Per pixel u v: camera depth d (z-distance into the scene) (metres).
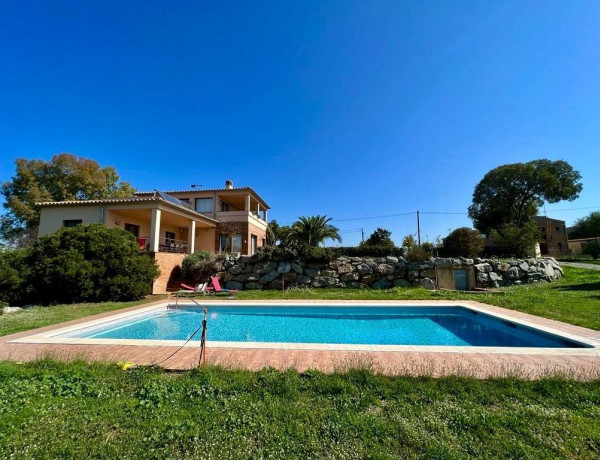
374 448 2.20
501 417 2.58
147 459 2.12
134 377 3.60
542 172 34.12
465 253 17.64
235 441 2.31
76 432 2.46
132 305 10.44
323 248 15.68
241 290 14.64
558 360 4.11
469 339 7.07
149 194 22.44
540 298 9.73
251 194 23.16
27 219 25.12
